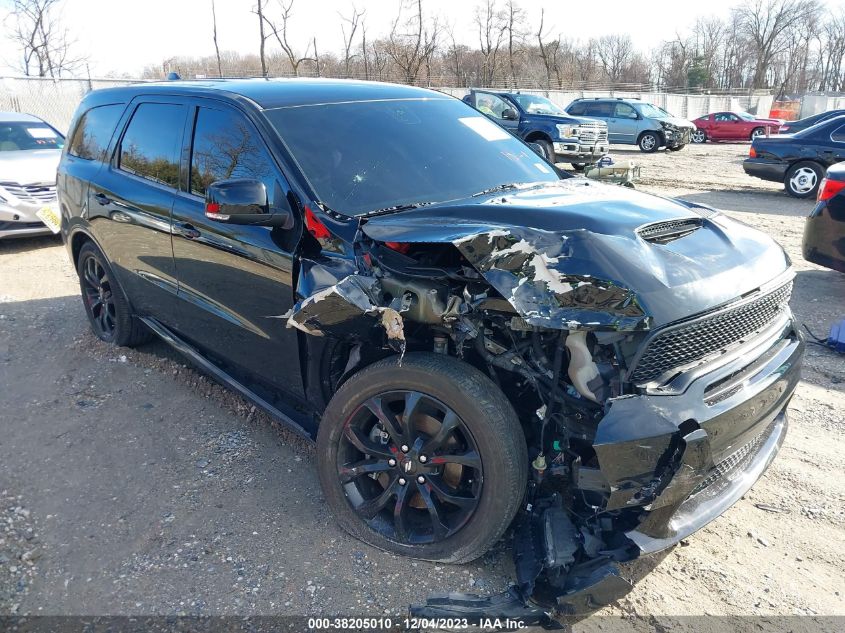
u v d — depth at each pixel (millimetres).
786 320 3166
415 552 2902
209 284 3787
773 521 3258
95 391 4535
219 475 3607
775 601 2736
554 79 47344
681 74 67438
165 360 4941
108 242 4695
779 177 13312
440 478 2871
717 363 2650
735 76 78938
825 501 3402
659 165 18938
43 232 8414
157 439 3957
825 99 41688
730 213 11414
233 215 3039
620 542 2586
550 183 3797
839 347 5344
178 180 4020
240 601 2736
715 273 2750
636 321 2443
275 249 3268
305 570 2900
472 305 2691
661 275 2596
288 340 3336
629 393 2494
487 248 2611
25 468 3676
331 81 4297
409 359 2830
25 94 18266
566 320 2461
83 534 3158
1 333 5520
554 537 2627
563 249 2598
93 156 4914
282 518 3250
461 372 2729
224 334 3814
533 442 2951
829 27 78812
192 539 3111
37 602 2754
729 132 28547
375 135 3707
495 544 2863
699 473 2479
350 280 2820
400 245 2930
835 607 2707
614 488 2441
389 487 2936
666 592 2783
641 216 2990
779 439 3217
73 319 5891
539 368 2709
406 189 3434
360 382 2932
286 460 3748
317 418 3498
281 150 3402
